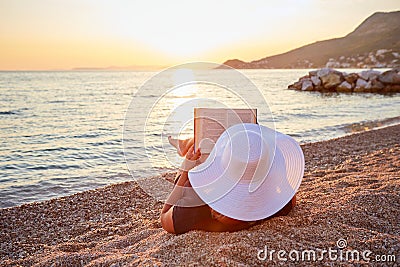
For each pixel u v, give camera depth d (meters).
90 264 3.12
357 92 37.31
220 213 3.10
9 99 28.48
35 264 3.31
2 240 4.23
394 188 4.60
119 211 5.11
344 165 7.02
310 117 18.06
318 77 39.00
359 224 3.58
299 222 3.58
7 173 8.07
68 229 4.54
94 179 7.57
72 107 22.73
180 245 3.16
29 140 12.02
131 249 3.46
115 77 76.88
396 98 29.91
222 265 2.80
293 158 3.43
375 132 12.05
